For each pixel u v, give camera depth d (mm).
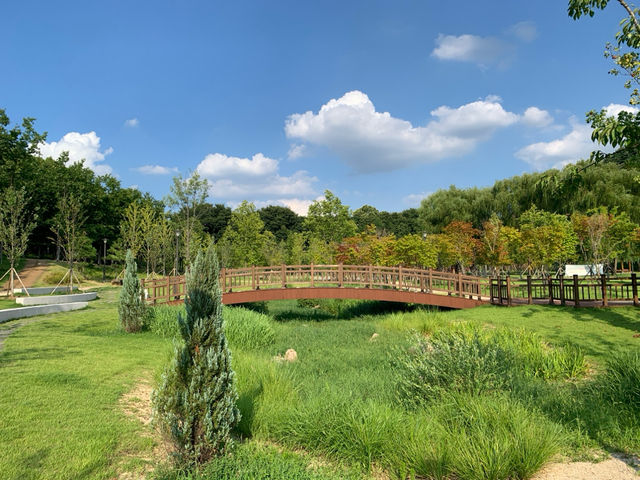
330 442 4805
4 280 30109
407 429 4766
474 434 4516
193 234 35562
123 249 37312
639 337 9156
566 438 4746
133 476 3992
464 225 33188
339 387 6770
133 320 12000
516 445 4238
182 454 4031
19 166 35500
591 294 17141
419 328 12562
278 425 5242
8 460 3879
